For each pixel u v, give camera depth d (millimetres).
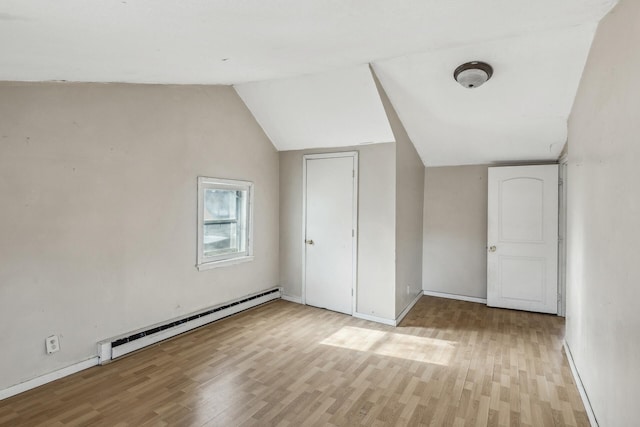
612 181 1733
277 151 4668
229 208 4031
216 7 1257
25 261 2359
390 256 3801
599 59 2041
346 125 3752
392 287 3791
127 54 1755
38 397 2305
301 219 4488
